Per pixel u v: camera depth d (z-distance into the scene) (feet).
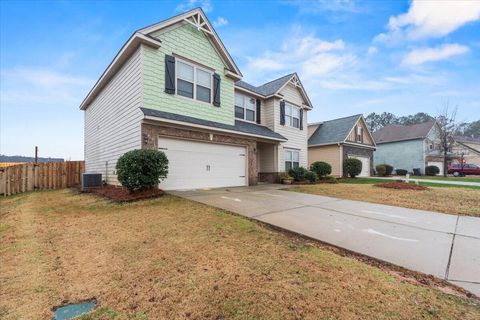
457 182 45.88
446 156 82.79
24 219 19.33
